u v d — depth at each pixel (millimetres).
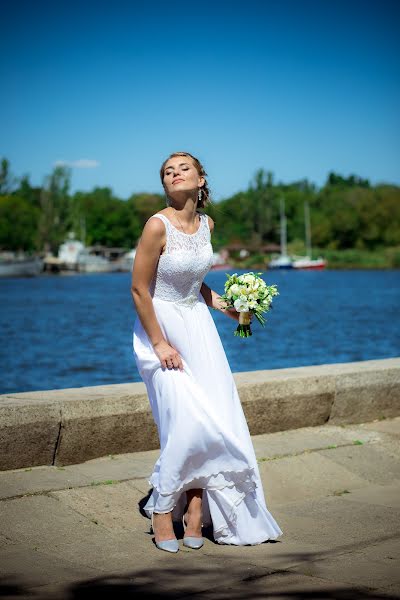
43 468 5559
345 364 7809
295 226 136625
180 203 4656
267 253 139125
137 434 6016
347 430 7078
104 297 59875
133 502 5176
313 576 4086
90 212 151000
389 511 5277
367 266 123688
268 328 34500
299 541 4680
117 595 3822
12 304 51438
